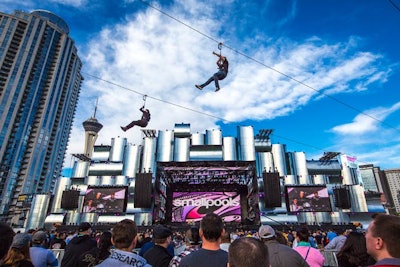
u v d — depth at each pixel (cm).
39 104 11706
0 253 213
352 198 3375
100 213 3350
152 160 3916
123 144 4156
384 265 179
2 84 10862
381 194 3438
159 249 412
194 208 3512
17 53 11438
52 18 13500
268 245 365
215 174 3534
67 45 13250
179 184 3700
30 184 10731
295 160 3906
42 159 11425
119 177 3719
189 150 3941
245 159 3847
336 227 2853
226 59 799
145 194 2978
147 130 4000
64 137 13050
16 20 11838
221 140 4025
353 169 3825
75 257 436
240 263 174
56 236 1112
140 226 2894
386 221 198
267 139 4056
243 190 3644
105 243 425
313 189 3180
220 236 300
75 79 13938
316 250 412
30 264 312
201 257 286
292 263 331
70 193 3312
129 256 266
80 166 4000
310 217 3148
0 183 9894
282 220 3111
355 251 342
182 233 2767
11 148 10469
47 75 12194
